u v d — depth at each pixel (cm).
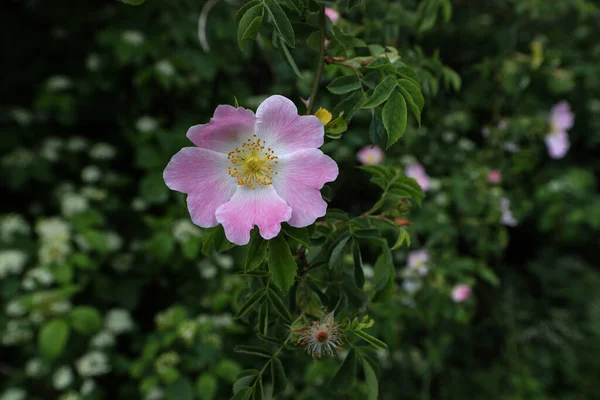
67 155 70
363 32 38
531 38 77
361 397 52
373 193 60
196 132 25
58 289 52
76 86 68
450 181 64
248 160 26
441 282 58
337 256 27
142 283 62
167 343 51
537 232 93
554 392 81
